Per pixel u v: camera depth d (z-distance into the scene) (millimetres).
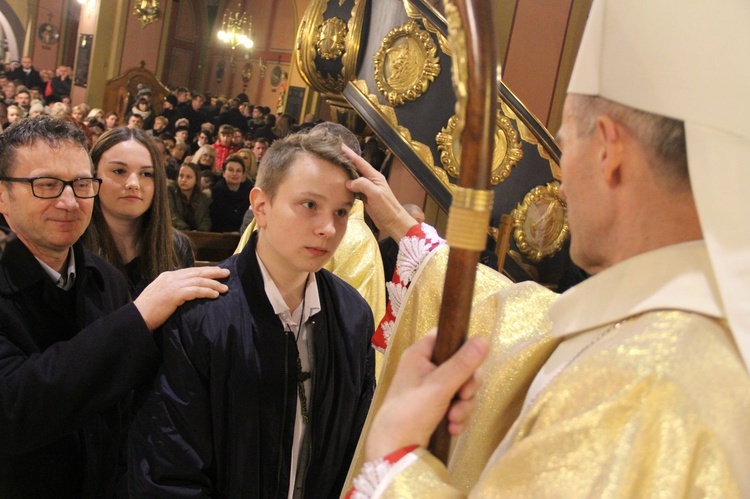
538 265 3418
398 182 5082
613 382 663
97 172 2357
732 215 659
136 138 2404
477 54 689
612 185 729
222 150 10586
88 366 1328
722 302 673
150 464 1268
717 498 604
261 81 18828
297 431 1382
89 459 1577
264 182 1339
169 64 19797
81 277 1640
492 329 1006
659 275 712
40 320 1562
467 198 715
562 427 658
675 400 627
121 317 1354
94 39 15500
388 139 3418
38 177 1529
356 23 3477
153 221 2465
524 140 3373
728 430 627
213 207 6117
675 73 673
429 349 778
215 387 1275
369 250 2596
